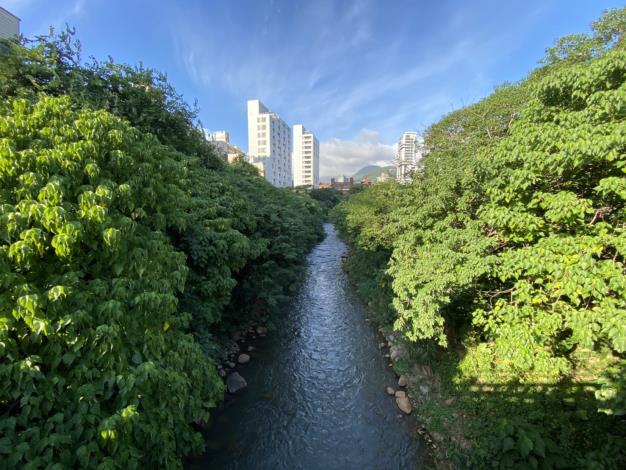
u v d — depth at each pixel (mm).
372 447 5938
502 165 5145
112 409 3297
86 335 3076
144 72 10047
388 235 10398
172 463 3584
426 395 6879
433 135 12945
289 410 6973
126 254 3838
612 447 4043
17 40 7977
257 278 10430
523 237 5148
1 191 3170
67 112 4266
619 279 3701
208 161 13125
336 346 9953
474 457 4754
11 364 2635
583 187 4699
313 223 29562
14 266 3012
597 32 9281
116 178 4227
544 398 5395
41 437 2742
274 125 84688
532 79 10242
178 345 4328
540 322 5047
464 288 5926
